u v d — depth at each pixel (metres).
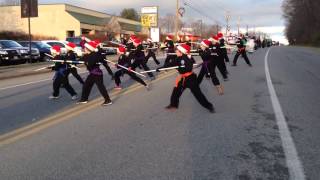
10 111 10.59
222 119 9.36
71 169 6.06
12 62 25.88
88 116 9.74
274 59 32.88
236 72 20.62
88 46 11.09
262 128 8.49
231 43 40.88
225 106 10.99
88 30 69.69
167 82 16.42
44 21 68.56
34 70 22.52
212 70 13.23
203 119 9.38
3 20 70.06
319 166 6.18
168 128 8.52
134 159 6.49
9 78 19.06
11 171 6.00
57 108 10.87
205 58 13.23
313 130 8.34
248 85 15.37
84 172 5.93
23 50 26.64
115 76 14.34
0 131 8.38
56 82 12.35
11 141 7.56
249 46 45.16
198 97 10.06
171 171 5.95
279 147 7.14
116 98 12.41
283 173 5.90
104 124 8.88
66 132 8.19
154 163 6.29
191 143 7.38
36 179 5.69
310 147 7.14
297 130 8.34
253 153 6.80
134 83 16.02
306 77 18.52
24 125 8.88
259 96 12.68
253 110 10.42
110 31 63.56
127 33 78.38
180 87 10.33
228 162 6.35
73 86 15.41
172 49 20.09
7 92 14.22
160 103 11.52
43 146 7.23
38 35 64.50
